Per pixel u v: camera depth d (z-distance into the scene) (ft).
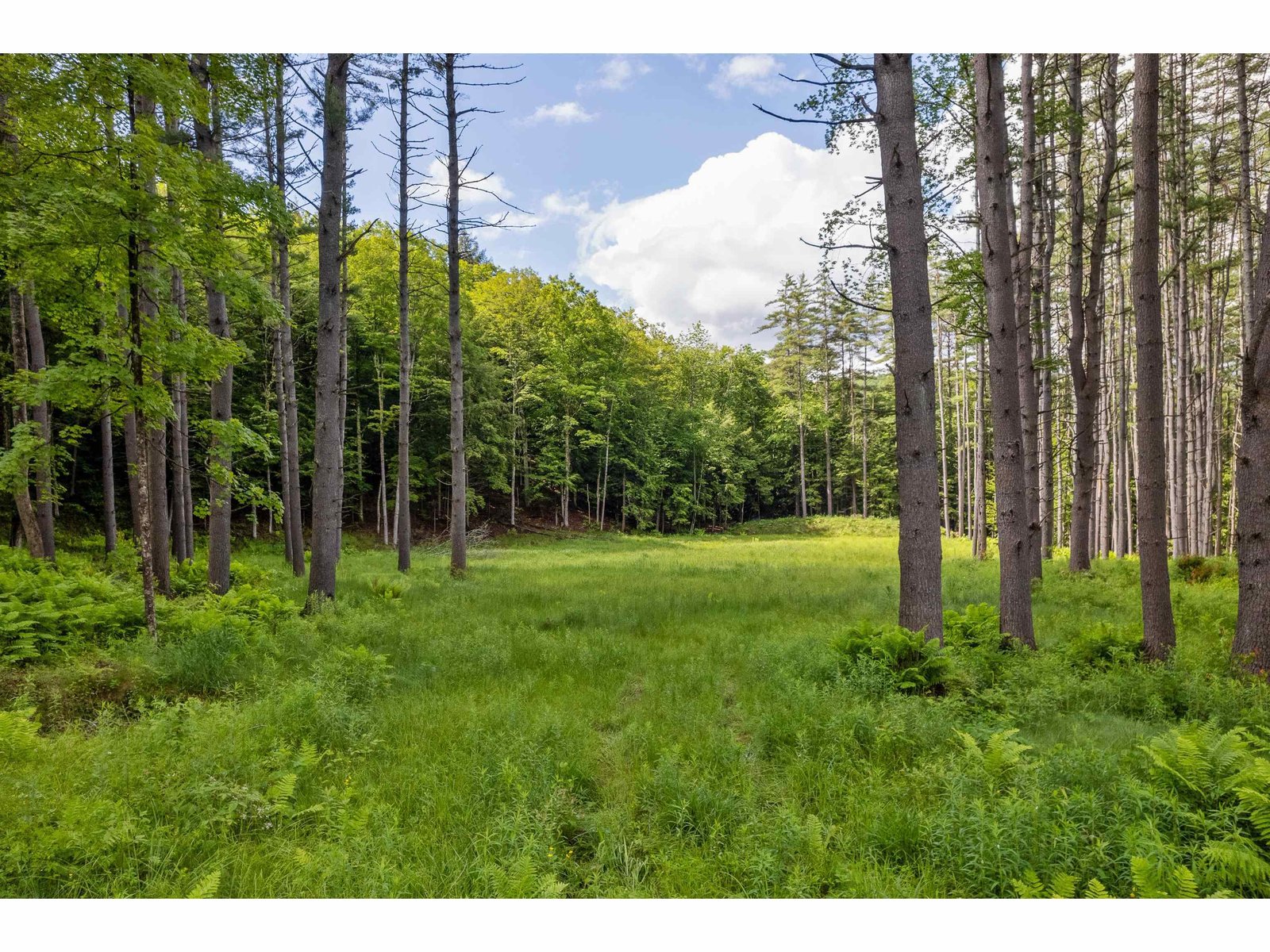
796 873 10.19
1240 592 20.97
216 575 35.76
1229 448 88.99
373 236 85.15
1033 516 43.24
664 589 44.55
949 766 13.39
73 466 69.36
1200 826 10.84
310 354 102.01
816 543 113.80
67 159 21.24
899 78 22.18
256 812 11.95
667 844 11.59
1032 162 37.81
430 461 111.96
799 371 167.53
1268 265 20.01
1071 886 9.31
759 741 16.14
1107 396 79.92
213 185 23.04
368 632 26.99
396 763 14.96
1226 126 51.26
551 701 19.15
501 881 10.01
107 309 22.90
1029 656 23.21
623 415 144.66
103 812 11.21
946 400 146.92
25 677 18.25
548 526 129.39
